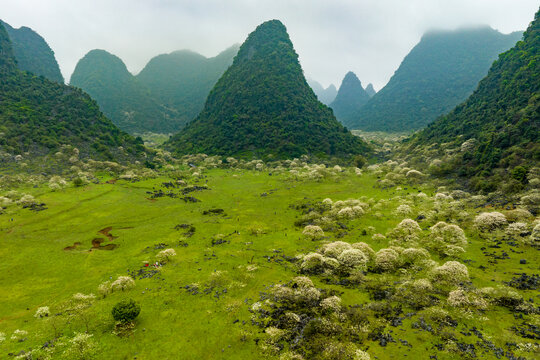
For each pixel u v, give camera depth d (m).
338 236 69.44
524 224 58.09
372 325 34.78
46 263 61.41
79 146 172.00
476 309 36.19
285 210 101.06
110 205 103.88
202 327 36.75
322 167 166.38
